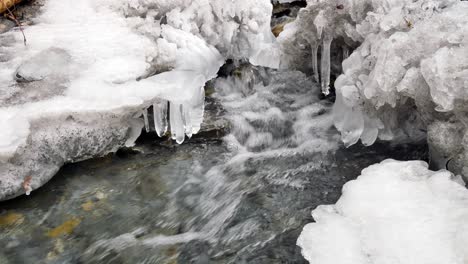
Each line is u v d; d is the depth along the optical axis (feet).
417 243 7.78
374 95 10.25
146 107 11.60
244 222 9.81
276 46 14.17
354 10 11.66
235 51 14.35
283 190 10.57
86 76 11.92
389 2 10.86
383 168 9.68
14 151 9.72
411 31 9.98
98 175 11.04
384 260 7.65
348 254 7.96
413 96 9.92
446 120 9.75
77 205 10.25
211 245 9.37
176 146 11.96
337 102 11.73
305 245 8.39
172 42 13.24
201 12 13.70
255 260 8.88
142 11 14.40
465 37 9.19
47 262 9.01
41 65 12.12
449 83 8.96
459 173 9.54
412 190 8.93
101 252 9.25
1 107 10.80
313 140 12.13
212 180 11.02
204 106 12.96
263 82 14.02
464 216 7.99
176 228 9.82
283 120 12.83
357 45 12.36
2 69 12.14
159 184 10.88
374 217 8.52
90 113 10.86
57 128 10.83
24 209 10.12
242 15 13.84
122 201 10.40
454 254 7.43
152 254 9.20
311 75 14.12
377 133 11.19
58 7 15.23
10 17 14.51
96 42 13.29
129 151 11.73
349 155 11.43
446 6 10.82
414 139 11.45
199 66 13.10
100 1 15.35
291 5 17.43
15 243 9.36
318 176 10.89
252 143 12.25
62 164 11.11
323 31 12.27
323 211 9.10
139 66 12.37
